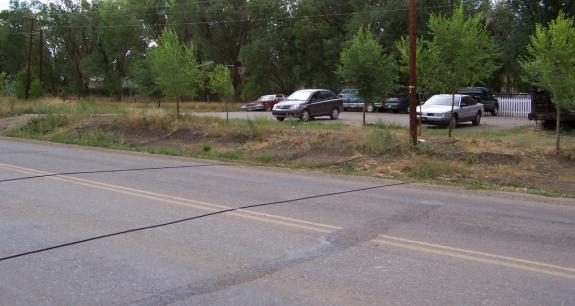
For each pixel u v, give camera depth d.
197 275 5.16
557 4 33.91
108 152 17.66
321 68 55.47
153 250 5.97
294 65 55.50
